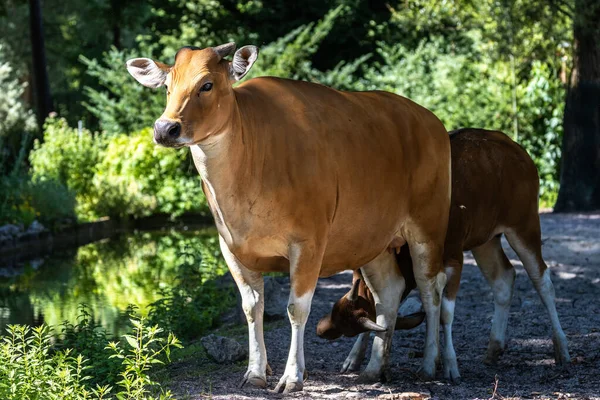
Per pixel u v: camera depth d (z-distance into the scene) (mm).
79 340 10555
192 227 32219
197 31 41375
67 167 32562
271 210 8000
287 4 40438
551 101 30203
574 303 13602
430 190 9133
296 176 8023
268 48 36688
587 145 26203
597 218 24094
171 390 8688
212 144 7641
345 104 8742
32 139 42438
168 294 13859
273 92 8328
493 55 29688
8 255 23328
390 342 9070
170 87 7441
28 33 56969
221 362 10086
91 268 21266
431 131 9320
